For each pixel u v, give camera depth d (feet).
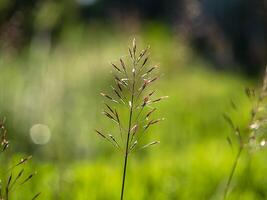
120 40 38.58
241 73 44.39
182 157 20.58
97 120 24.70
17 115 24.54
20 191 13.11
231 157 19.98
